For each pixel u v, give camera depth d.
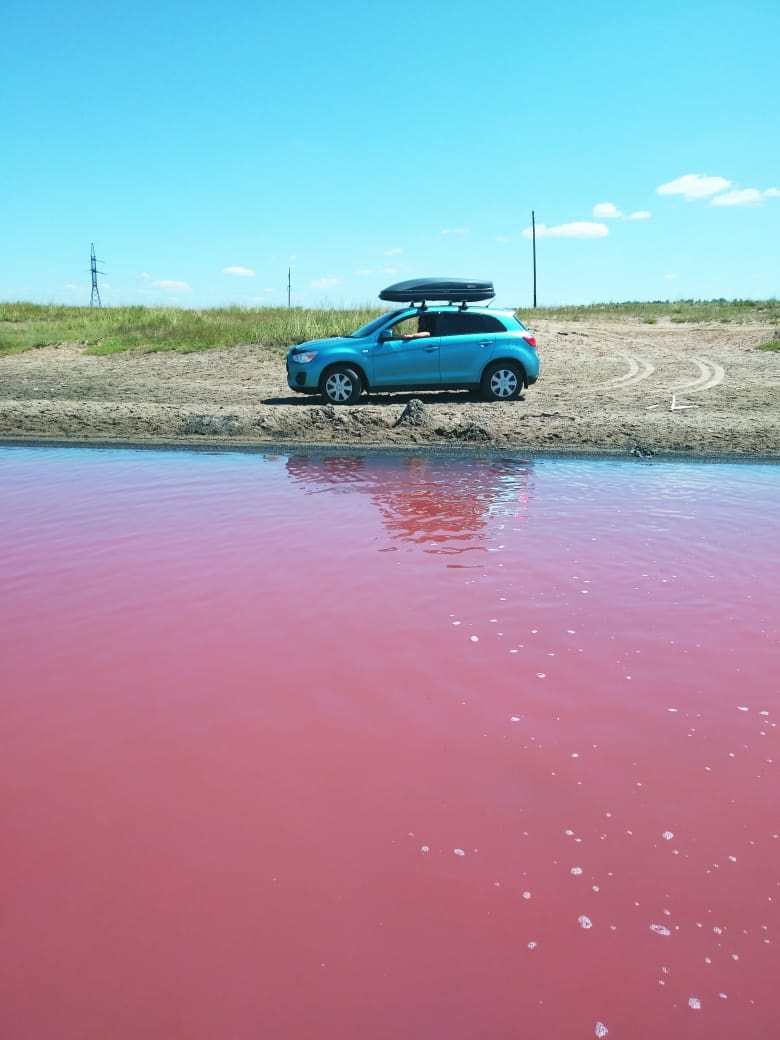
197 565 5.10
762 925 2.13
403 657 3.73
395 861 2.38
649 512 6.46
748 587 4.62
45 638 4.00
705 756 2.90
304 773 2.83
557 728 3.10
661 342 23.41
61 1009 1.91
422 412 11.27
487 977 1.98
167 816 2.60
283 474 8.25
